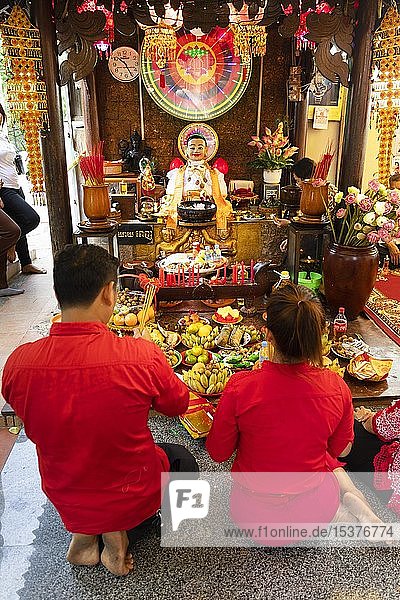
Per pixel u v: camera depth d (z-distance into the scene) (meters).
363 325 3.46
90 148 5.61
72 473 1.61
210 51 5.50
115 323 3.05
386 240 3.11
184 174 4.80
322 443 1.74
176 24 4.18
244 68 5.58
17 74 3.22
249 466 1.78
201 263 3.83
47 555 1.91
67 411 1.51
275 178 4.95
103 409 1.52
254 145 5.50
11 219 4.40
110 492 1.68
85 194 3.48
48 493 1.71
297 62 5.54
